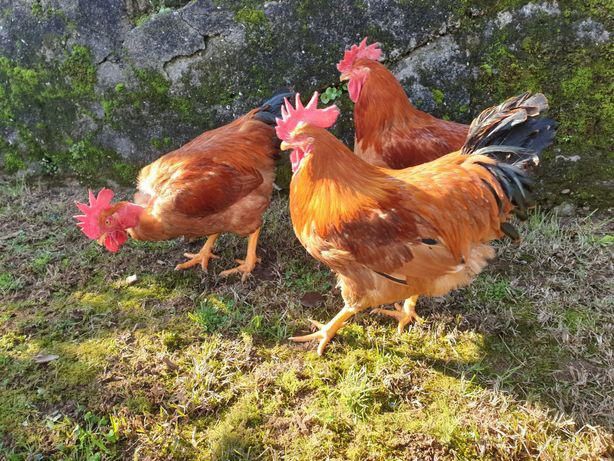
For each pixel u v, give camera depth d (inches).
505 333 33.4
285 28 42.8
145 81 46.2
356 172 28.1
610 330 32.7
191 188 33.0
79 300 36.7
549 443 26.1
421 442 26.5
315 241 28.6
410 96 43.1
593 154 42.0
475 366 30.7
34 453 26.0
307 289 37.8
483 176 28.4
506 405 28.3
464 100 42.6
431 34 41.3
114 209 33.9
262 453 26.3
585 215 43.8
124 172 50.1
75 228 44.3
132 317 35.1
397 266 27.1
